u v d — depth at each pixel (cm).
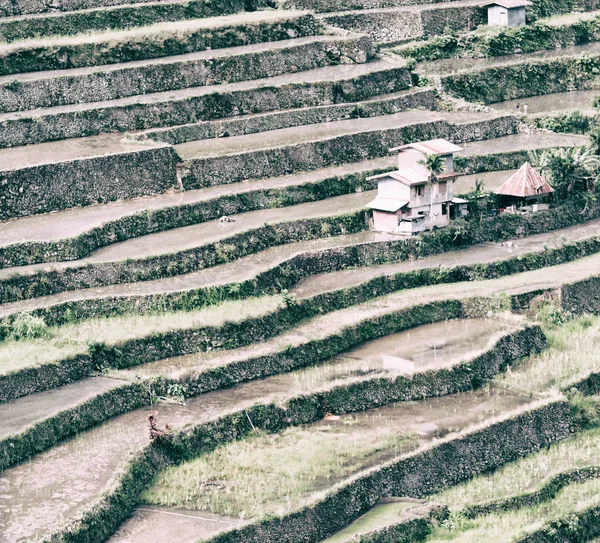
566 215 9775
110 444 6919
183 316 8012
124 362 7656
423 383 7600
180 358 7744
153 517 6419
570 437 7425
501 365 7944
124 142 9856
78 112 10106
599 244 9512
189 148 10000
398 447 7025
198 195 9425
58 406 7138
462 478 6988
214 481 6700
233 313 8012
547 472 7062
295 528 6322
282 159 9881
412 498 6781
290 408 7269
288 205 9531
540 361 8044
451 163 9438
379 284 8656
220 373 7556
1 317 7825
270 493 6588
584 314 8762
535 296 8675
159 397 7400
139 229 8988
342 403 7412
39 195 9169
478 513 6706
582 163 9844
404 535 6469
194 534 6256
